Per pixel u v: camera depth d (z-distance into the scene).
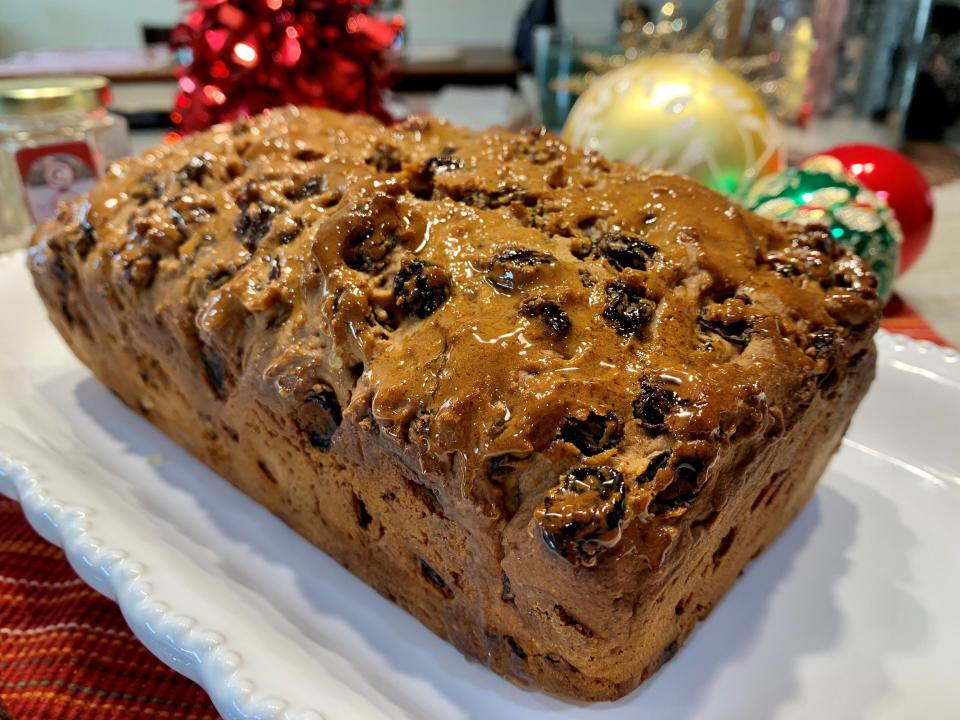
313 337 0.21
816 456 0.24
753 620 0.22
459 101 0.71
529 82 0.82
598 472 0.17
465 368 0.18
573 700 0.19
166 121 0.68
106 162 0.43
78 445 0.28
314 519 0.24
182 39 0.44
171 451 0.28
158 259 0.25
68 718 0.20
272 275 0.22
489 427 0.17
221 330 0.22
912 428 0.28
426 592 0.21
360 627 0.22
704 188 0.23
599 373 0.18
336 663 0.20
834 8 0.61
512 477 0.17
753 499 0.21
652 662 0.20
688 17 0.71
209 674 0.17
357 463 0.20
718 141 0.38
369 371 0.19
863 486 0.27
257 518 0.25
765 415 0.18
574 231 0.22
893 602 0.22
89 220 0.27
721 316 0.20
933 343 0.32
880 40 0.62
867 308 0.21
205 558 0.23
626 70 0.41
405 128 0.28
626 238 0.21
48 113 0.39
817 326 0.21
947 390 0.28
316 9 0.42
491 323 0.18
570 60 0.57
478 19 1.44
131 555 0.20
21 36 1.40
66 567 0.25
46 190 0.41
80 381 0.32
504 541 0.18
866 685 0.20
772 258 0.22
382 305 0.20
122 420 0.30
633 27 0.57
